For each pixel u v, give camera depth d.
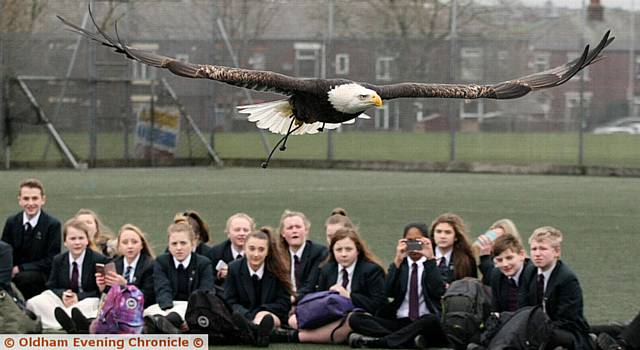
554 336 10.89
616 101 39.19
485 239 12.84
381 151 40.34
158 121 39.72
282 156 41.06
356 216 24.02
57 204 25.94
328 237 13.25
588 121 39.03
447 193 29.86
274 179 34.69
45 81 37.69
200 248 14.05
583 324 11.09
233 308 12.52
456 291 11.38
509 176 37.00
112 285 11.84
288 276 12.65
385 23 40.34
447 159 40.03
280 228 13.31
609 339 10.95
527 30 39.56
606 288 15.23
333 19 40.81
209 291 12.49
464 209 25.61
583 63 9.73
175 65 8.69
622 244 19.75
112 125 38.84
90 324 12.02
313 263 13.16
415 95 9.58
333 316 12.12
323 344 12.20
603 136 38.88
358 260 12.45
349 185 32.41
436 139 40.03
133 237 13.15
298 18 41.03
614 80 39.22
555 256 11.10
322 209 25.45
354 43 40.75
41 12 37.56
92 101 38.38
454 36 39.69
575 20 39.62
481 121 39.75
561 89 39.34
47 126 37.72
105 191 29.61
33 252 14.47
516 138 39.56
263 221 22.92
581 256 18.27
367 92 9.41
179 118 40.16
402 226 22.16
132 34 39.41
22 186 14.47
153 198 27.72
